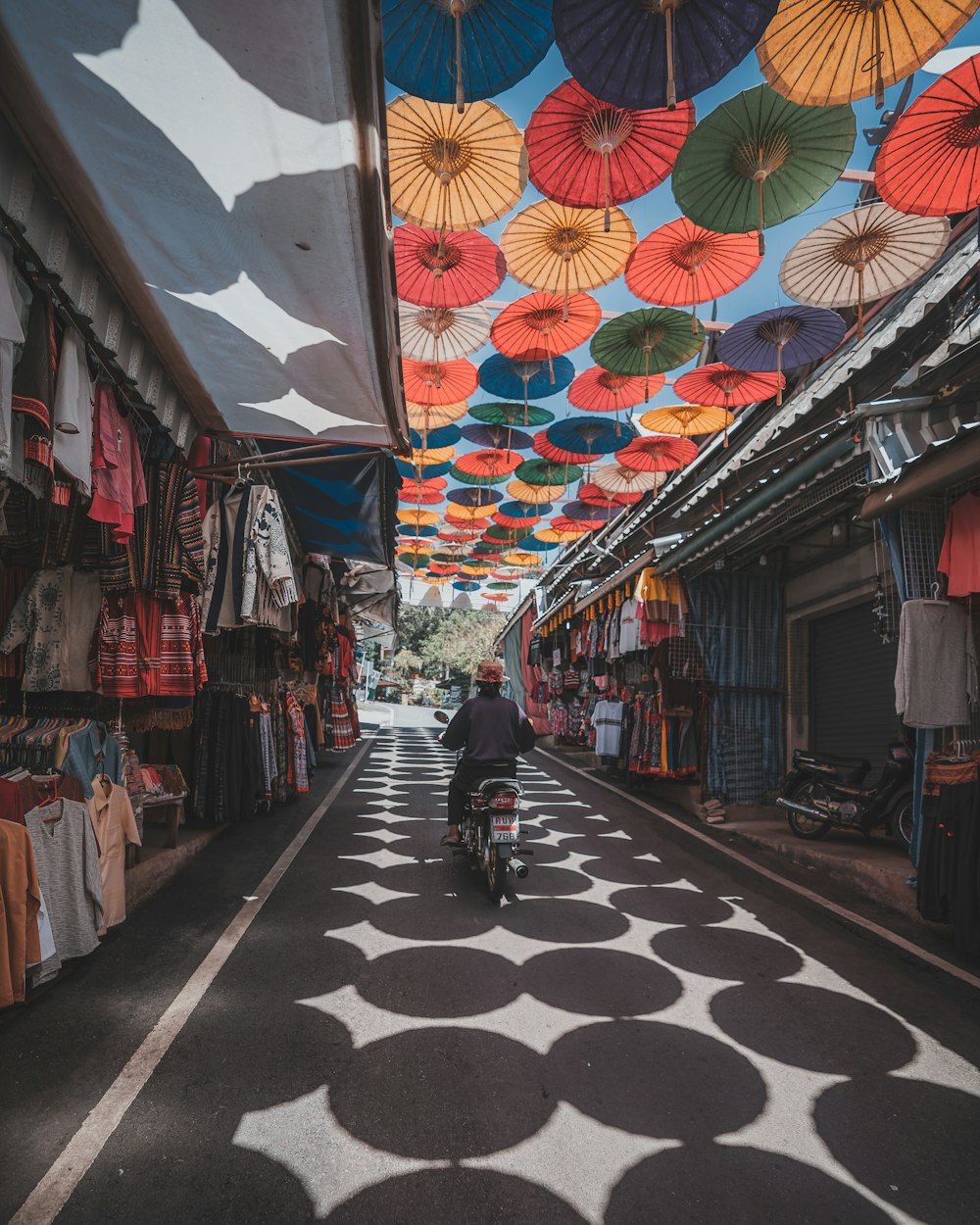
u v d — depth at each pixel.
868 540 8.11
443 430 11.24
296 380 4.30
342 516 8.01
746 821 8.84
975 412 4.67
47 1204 2.14
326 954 4.24
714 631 9.62
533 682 22.98
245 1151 2.44
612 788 11.60
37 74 2.32
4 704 5.08
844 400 6.70
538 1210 2.20
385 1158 2.42
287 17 2.01
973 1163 2.49
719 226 5.28
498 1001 3.69
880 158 4.42
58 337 3.28
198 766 7.12
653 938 4.70
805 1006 3.71
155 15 2.04
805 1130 2.65
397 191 5.48
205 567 5.33
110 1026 3.27
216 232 2.98
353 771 12.52
